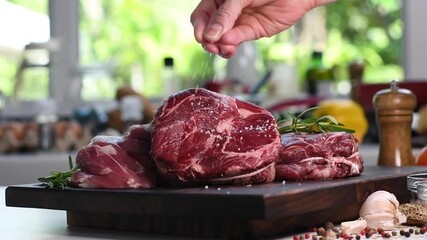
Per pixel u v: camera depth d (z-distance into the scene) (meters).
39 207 1.20
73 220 1.21
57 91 3.36
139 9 3.37
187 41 3.35
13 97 3.29
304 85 3.35
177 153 1.15
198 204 1.06
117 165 1.18
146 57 3.37
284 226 1.10
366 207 1.16
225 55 1.28
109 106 3.29
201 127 1.16
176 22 3.36
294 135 1.30
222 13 1.21
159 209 1.09
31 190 1.20
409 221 1.15
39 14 3.36
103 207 1.14
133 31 3.38
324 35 3.42
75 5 3.38
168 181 1.19
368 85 2.79
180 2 3.35
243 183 1.18
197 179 1.16
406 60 3.40
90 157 1.19
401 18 3.41
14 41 3.31
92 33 3.39
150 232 1.13
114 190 1.15
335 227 1.15
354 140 1.28
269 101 3.13
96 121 3.06
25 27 3.33
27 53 3.29
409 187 1.21
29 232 1.17
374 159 2.45
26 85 3.32
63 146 2.85
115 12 3.39
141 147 1.20
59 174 1.20
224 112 1.18
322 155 1.24
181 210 1.08
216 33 1.20
